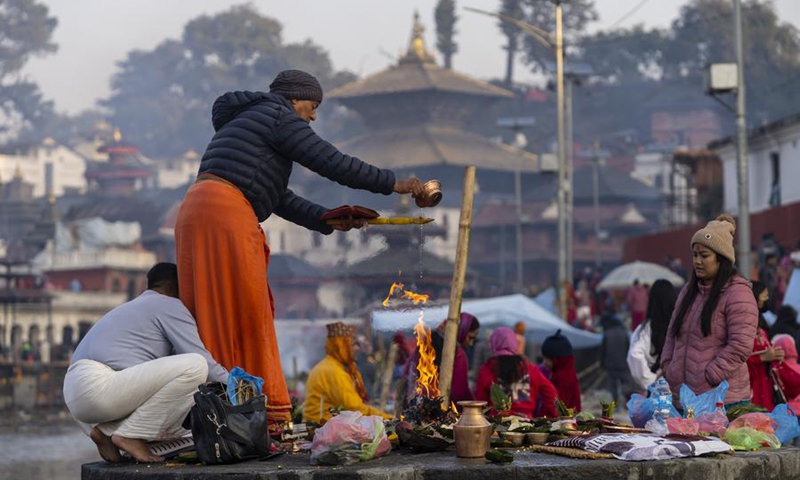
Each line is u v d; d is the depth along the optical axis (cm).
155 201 13850
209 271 803
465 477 704
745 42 15700
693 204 7106
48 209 12850
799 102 15300
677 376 941
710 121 16225
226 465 739
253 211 817
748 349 909
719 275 927
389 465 721
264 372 808
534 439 832
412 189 831
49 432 3191
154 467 746
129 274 9925
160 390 771
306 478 697
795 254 2855
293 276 9906
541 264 12169
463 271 955
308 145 810
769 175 5303
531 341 3478
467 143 13562
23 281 8481
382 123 13962
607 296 4972
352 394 1231
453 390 1189
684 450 750
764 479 775
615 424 886
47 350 7288
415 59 14125
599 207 12581
